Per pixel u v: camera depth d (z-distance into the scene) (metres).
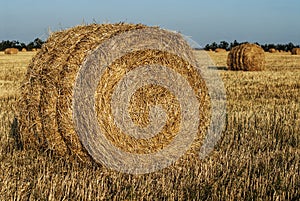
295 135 8.82
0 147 7.38
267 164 6.82
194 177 6.15
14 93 14.21
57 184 5.56
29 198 5.10
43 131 6.84
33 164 6.44
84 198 5.21
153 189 5.68
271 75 22.19
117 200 5.34
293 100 13.74
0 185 5.43
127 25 6.78
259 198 5.43
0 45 81.31
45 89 6.59
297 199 5.62
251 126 9.52
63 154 6.72
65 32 6.81
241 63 25.69
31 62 7.25
